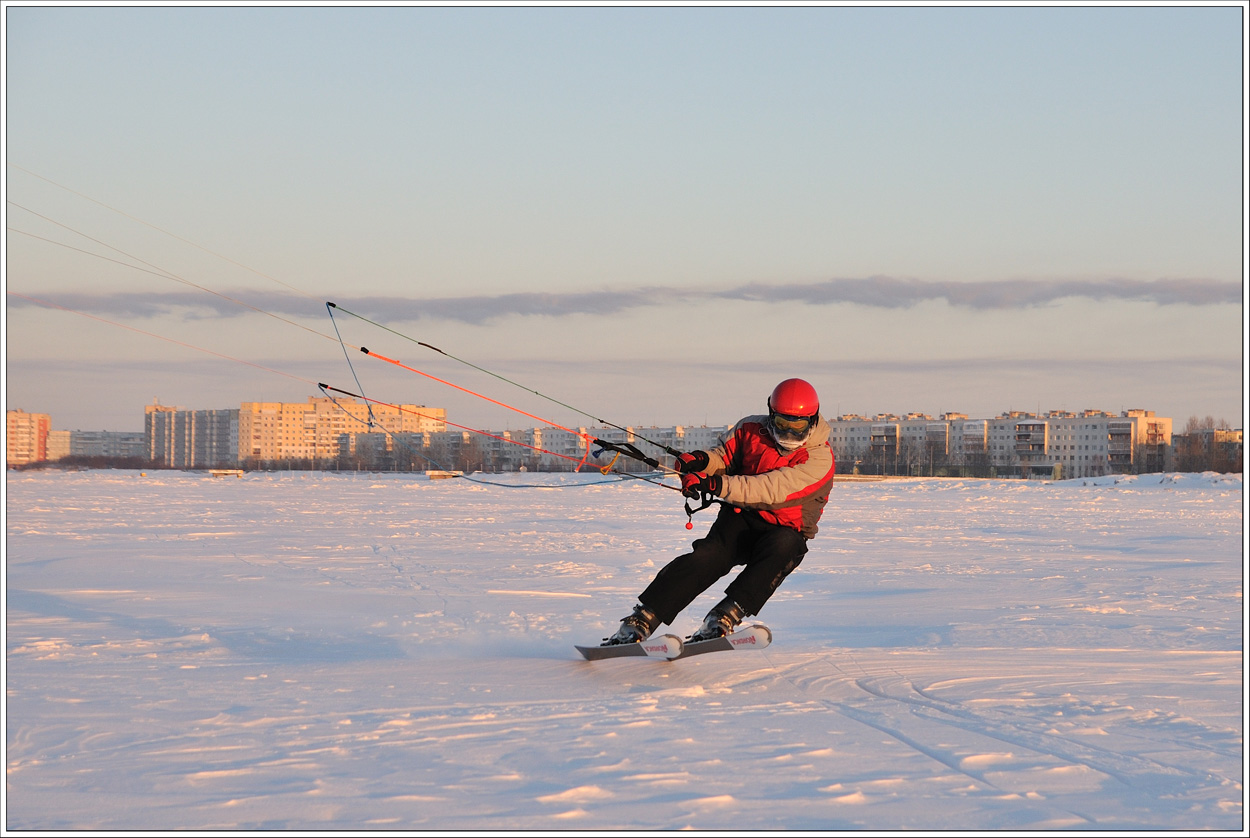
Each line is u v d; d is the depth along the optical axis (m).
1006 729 4.77
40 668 6.55
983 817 3.50
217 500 43.28
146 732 4.69
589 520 30.23
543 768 4.08
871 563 16.19
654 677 6.21
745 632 6.35
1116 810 3.58
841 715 5.09
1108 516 34.34
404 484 77.38
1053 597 11.61
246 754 4.30
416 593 11.76
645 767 4.09
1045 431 156.88
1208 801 3.68
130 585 12.27
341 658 7.17
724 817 3.49
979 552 18.75
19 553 16.75
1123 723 4.89
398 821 3.45
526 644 8.00
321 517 30.23
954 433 165.00
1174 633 8.65
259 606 10.41
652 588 6.69
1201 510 39.16
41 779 3.93
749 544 6.77
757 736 4.62
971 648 7.58
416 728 4.78
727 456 6.84
